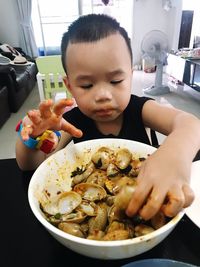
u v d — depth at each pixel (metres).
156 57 1.88
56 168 0.30
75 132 0.30
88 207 0.24
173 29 2.74
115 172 0.28
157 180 0.21
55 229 0.19
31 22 2.87
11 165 0.36
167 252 0.22
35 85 2.40
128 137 0.43
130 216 0.20
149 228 0.20
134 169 0.28
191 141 0.25
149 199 0.19
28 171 0.34
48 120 0.27
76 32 0.33
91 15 0.37
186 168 0.22
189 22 2.58
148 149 0.31
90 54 0.31
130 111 0.44
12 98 1.65
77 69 0.33
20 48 2.76
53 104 0.27
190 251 0.22
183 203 0.19
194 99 1.85
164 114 0.38
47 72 1.46
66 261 0.21
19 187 0.31
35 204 0.23
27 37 2.90
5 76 1.59
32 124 0.27
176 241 0.23
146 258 0.21
